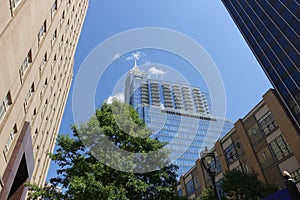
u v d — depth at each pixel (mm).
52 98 27078
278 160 24641
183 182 38344
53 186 10016
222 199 20062
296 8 29688
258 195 19219
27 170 19109
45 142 28141
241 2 42656
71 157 10453
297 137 22797
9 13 10906
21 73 14008
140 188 9070
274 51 32406
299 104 25281
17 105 14094
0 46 10484
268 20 34750
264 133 27266
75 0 32344
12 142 14797
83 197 8461
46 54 19938
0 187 12953
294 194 4434
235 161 29953
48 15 18188
